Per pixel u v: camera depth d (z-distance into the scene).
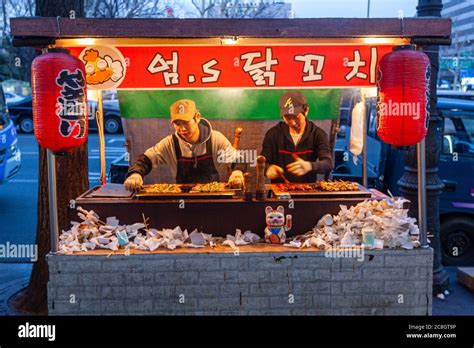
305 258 4.32
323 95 5.68
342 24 3.99
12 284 6.52
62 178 5.60
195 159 5.75
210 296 4.33
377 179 7.76
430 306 4.38
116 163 7.86
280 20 3.96
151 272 4.30
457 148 7.25
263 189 4.71
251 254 4.30
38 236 5.73
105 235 4.47
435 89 6.04
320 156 5.76
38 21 3.90
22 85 23.25
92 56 4.39
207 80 4.47
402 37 4.09
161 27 3.94
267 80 4.48
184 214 4.63
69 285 4.29
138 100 5.65
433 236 6.21
